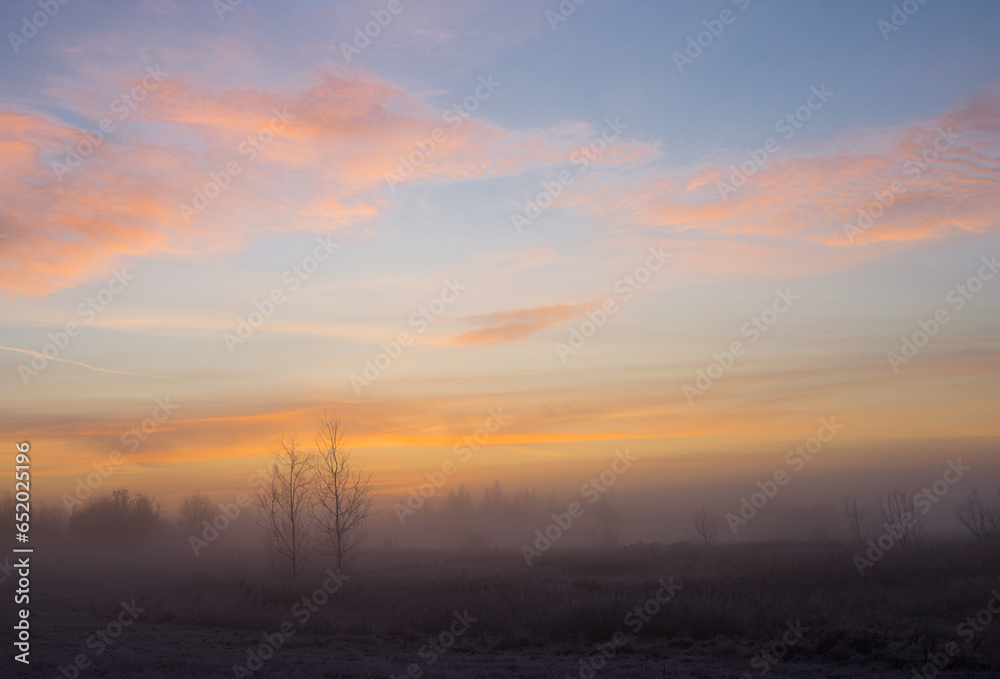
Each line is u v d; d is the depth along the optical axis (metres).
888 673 13.50
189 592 31.20
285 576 37.34
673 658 15.63
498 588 26.19
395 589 28.45
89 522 96.88
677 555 46.03
